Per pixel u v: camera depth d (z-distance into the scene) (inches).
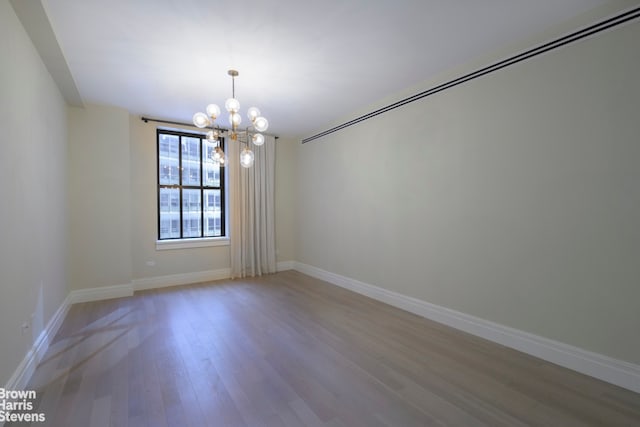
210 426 68.9
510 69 104.9
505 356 100.5
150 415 72.4
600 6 85.0
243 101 156.7
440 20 90.5
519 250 103.7
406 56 112.0
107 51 105.7
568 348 92.8
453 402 77.1
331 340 113.3
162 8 83.0
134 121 179.8
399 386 84.2
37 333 97.5
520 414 72.7
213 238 205.8
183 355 101.8
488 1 82.3
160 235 194.4
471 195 117.3
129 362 97.3
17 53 83.2
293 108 168.2
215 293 174.1
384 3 82.4
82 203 156.9
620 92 82.6
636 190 80.5
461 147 120.3
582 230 89.8
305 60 113.9
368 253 167.0
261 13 86.0
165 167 195.8
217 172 212.8
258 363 96.7
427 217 134.4
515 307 105.2
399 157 147.1
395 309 147.2
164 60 112.6
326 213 200.5
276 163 231.3
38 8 80.3
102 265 162.2
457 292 123.3
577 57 89.8
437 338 114.7
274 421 70.4
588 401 77.4
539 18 90.3
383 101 154.0
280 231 235.3
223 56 110.0
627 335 82.2
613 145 83.9
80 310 144.9
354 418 71.3
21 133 86.0
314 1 81.0
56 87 128.6
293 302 157.9
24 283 86.4
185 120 188.9
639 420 70.7
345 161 182.2
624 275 82.7
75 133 155.0
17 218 82.0
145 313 141.4
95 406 75.7
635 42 80.0
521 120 102.3
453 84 121.9
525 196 101.9
